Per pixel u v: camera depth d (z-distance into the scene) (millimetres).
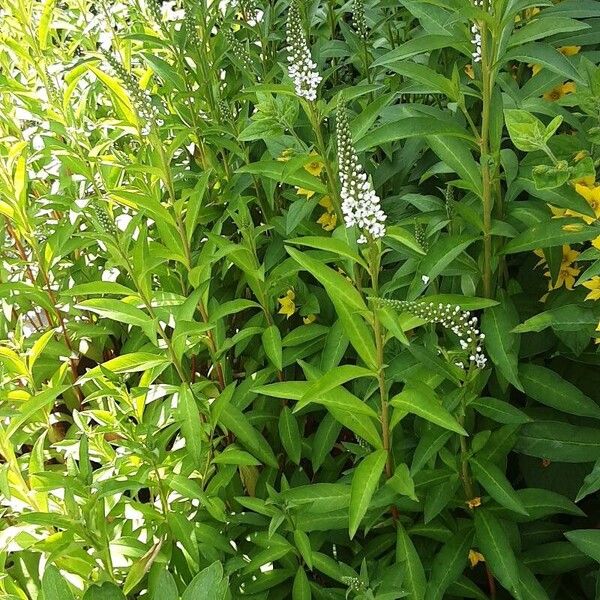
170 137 1257
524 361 900
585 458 776
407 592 705
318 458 927
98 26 1303
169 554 811
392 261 922
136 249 825
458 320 704
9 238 1370
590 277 673
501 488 750
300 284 1053
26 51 1192
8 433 800
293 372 1078
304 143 972
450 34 773
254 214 1272
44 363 1173
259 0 1320
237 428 929
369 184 636
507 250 761
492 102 735
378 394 913
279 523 790
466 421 822
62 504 807
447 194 783
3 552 779
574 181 707
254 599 846
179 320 848
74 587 809
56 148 1063
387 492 770
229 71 1265
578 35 867
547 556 807
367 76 1079
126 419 877
